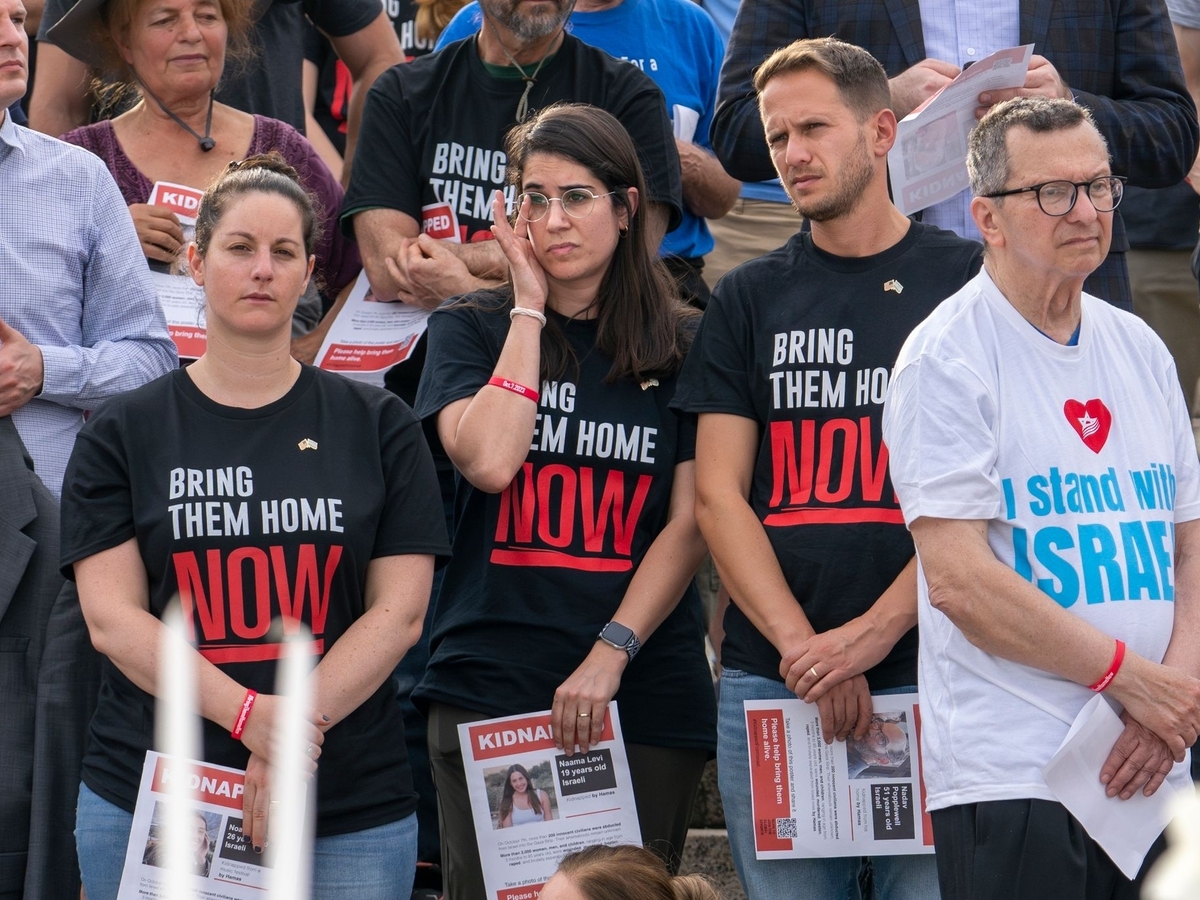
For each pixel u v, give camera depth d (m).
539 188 13.82
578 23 18.34
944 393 10.80
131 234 15.45
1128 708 10.26
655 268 14.39
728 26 22.25
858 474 12.52
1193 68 20.27
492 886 12.63
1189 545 11.29
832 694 12.09
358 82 21.22
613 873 9.89
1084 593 10.54
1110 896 10.53
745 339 13.18
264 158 13.55
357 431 12.59
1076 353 11.01
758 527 12.74
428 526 12.57
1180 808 3.87
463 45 16.78
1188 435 11.58
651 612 13.23
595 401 13.76
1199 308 20.81
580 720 12.79
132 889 11.27
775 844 12.20
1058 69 15.72
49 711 13.11
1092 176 10.68
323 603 12.08
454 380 13.87
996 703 10.48
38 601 13.43
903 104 14.81
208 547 11.96
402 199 16.59
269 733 11.38
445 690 13.38
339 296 17.28
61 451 14.47
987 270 11.29
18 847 13.17
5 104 14.57
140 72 17.03
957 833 10.52
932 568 10.63
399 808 12.27
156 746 11.75
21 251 14.62
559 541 13.50
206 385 12.52
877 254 13.02
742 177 15.84
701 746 13.67
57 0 19.28
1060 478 10.73
